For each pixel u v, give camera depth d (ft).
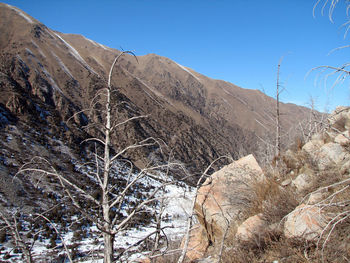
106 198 11.52
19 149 243.60
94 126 12.19
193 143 483.10
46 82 467.52
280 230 14.60
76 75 557.33
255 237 14.47
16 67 457.27
